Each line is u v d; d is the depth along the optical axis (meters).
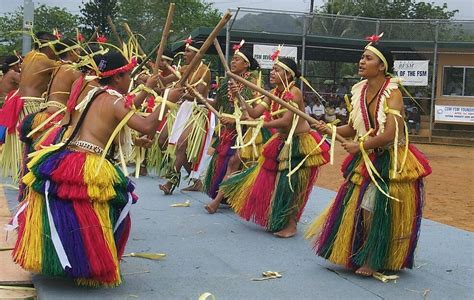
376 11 31.25
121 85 3.67
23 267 3.39
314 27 19.22
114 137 3.45
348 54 21.83
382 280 3.93
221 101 6.25
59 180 3.34
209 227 5.33
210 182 6.24
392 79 3.91
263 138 5.91
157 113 3.48
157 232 5.08
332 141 4.10
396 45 20.66
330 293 3.66
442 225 5.91
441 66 21.28
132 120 3.44
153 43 29.02
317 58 22.30
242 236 5.04
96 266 3.36
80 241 3.34
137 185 7.56
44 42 5.70
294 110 4.23
